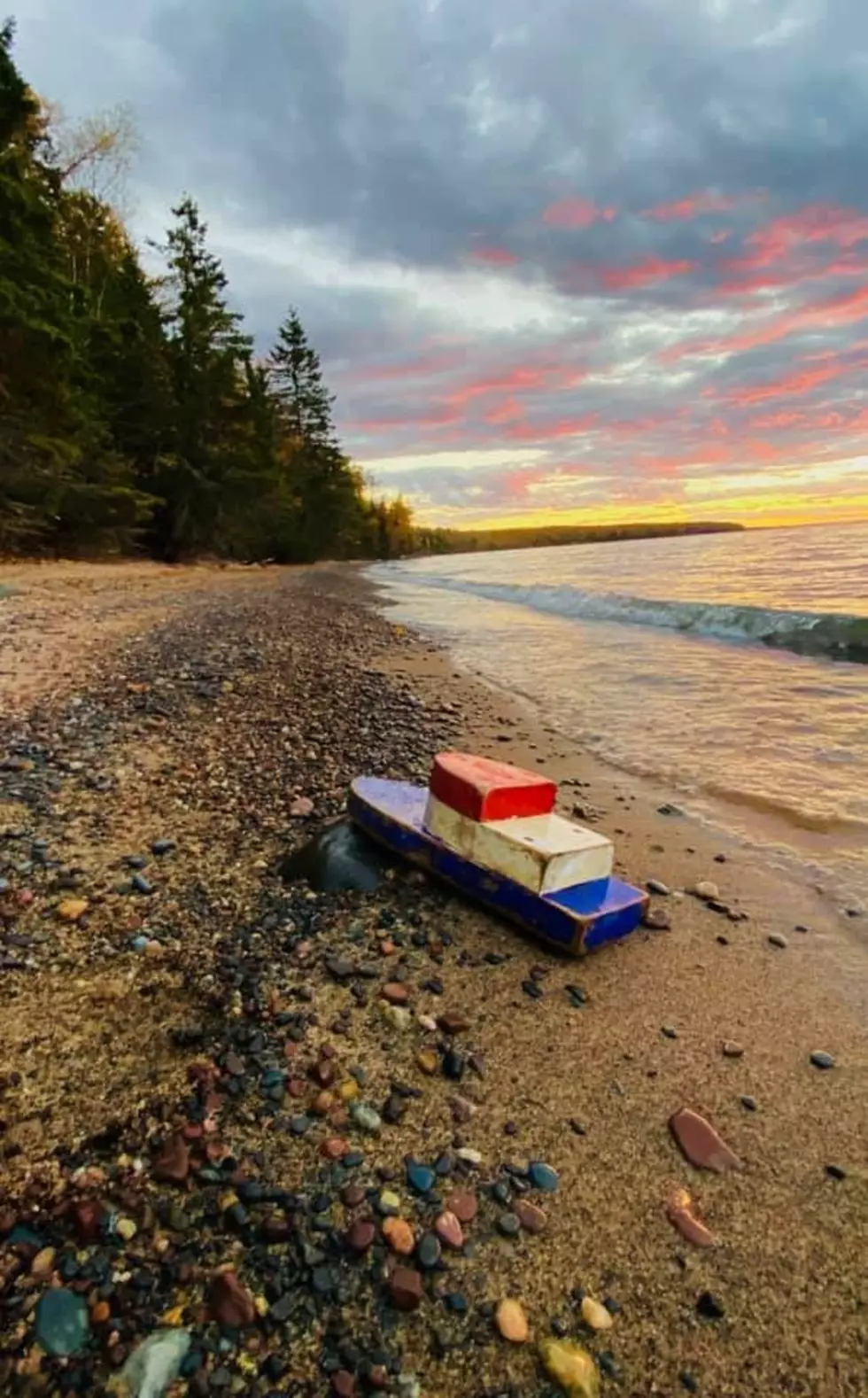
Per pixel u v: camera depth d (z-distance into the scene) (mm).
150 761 5426
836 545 45812
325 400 57781
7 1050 2443
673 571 32500
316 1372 1587
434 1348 1665
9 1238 1809
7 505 21828
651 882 4281
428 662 11883
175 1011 2725
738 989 3209
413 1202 2023
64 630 11062
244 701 7594
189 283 34781
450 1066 2574
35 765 5137
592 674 10898
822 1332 1791
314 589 27250
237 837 4246
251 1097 2348
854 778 6176
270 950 3166
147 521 33875
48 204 21469
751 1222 2074
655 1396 1628
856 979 3342
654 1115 2443
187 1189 1995
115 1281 1726
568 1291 1835
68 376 22281
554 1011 2938
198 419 33812
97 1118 2207
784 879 4391
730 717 8195
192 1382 1537
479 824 3486
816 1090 2609
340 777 5430
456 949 3275
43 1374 1525
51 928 3170
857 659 11773
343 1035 2686
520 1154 2236
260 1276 1775
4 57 19297
